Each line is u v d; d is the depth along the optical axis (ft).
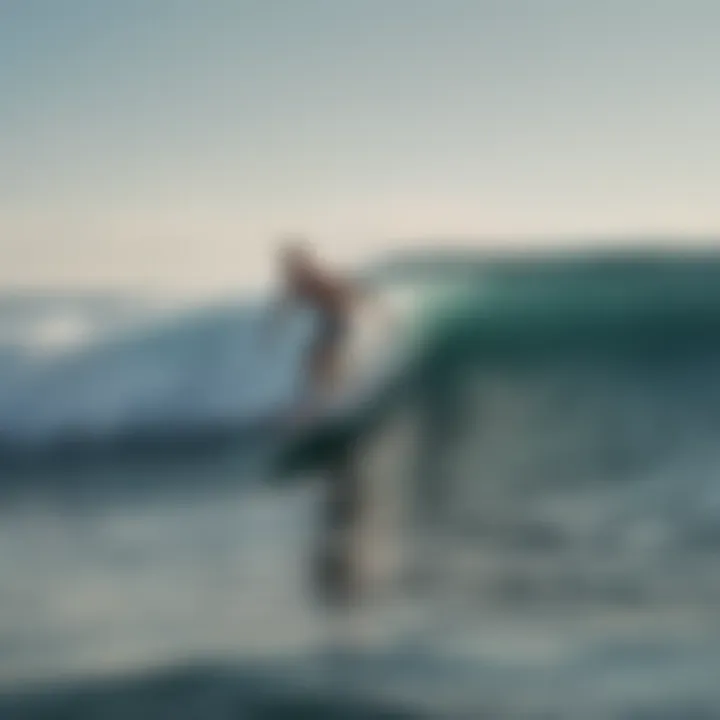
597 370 38.70
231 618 25.62
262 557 29.07
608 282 39.19
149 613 25.89
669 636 24.08
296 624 25.14
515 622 24.98
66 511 32.81
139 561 28.94
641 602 25.72
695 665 22.79
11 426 38.47
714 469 34.40
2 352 39.81
